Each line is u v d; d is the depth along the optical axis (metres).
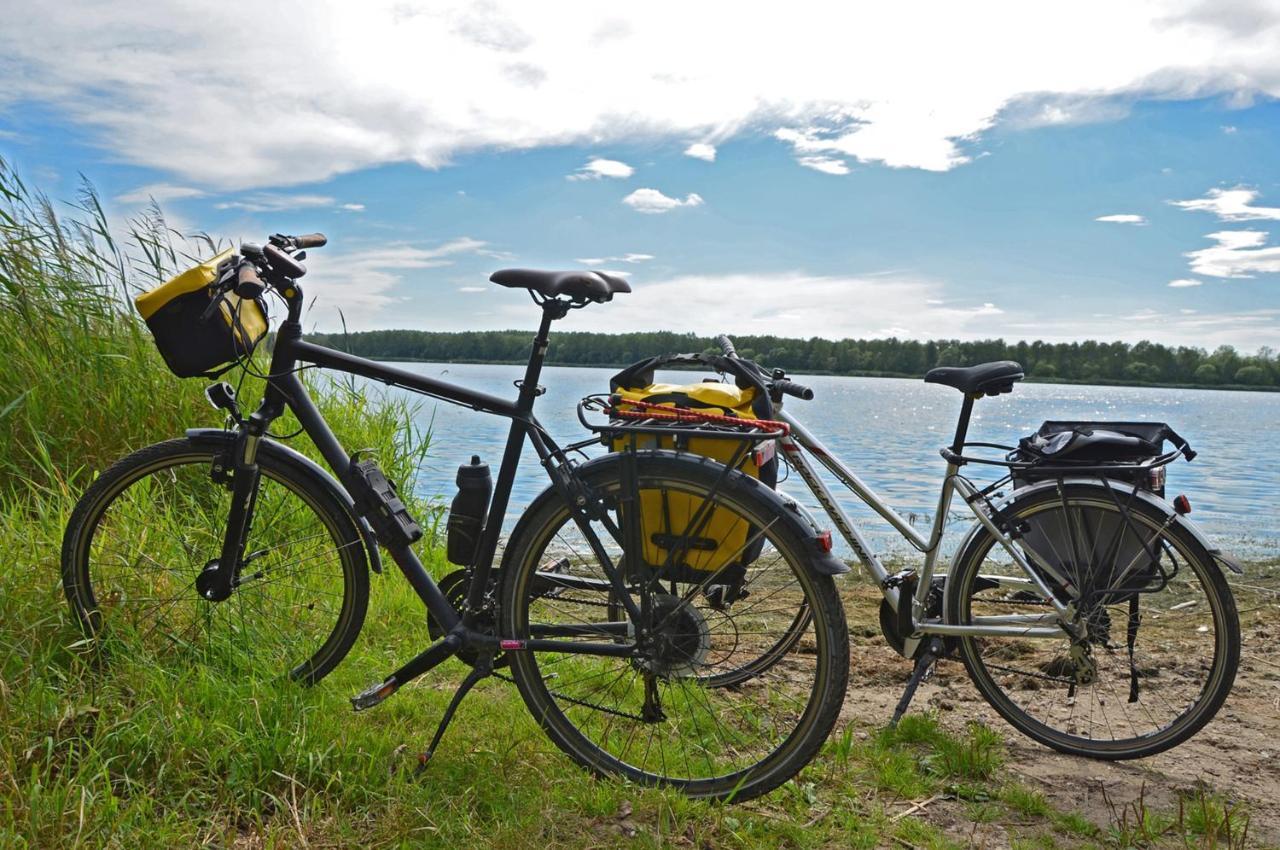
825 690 2.31
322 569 2.95
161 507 3.19
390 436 5.19
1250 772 2.67
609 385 2.87
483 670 2.49
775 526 2.33
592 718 2.76
